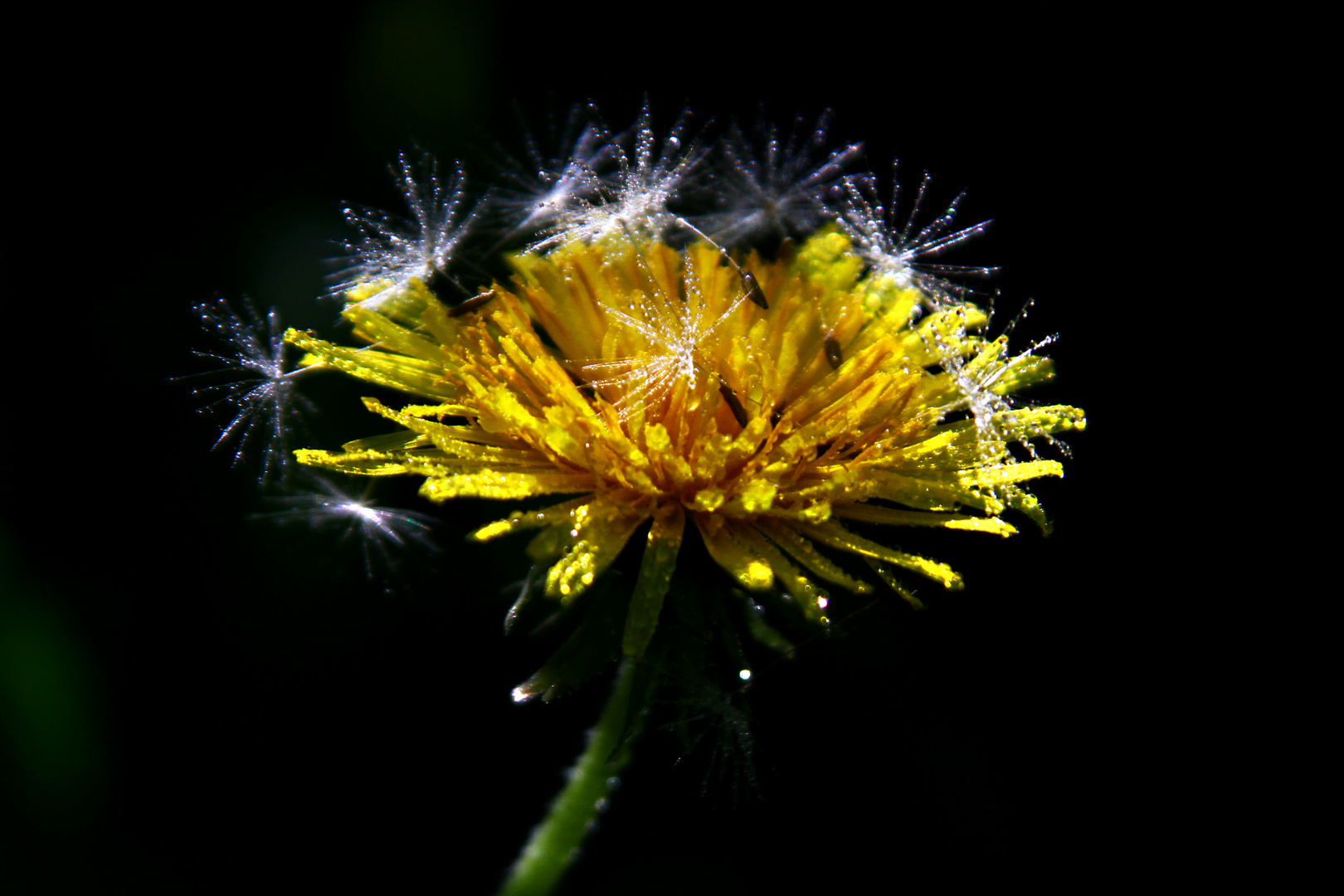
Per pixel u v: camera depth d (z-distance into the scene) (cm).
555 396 19
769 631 19
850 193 21
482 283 20
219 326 20
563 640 19
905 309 19
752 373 19
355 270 20
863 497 19
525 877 19
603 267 19
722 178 21
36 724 21
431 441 19
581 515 19
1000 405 19
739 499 19
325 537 21
